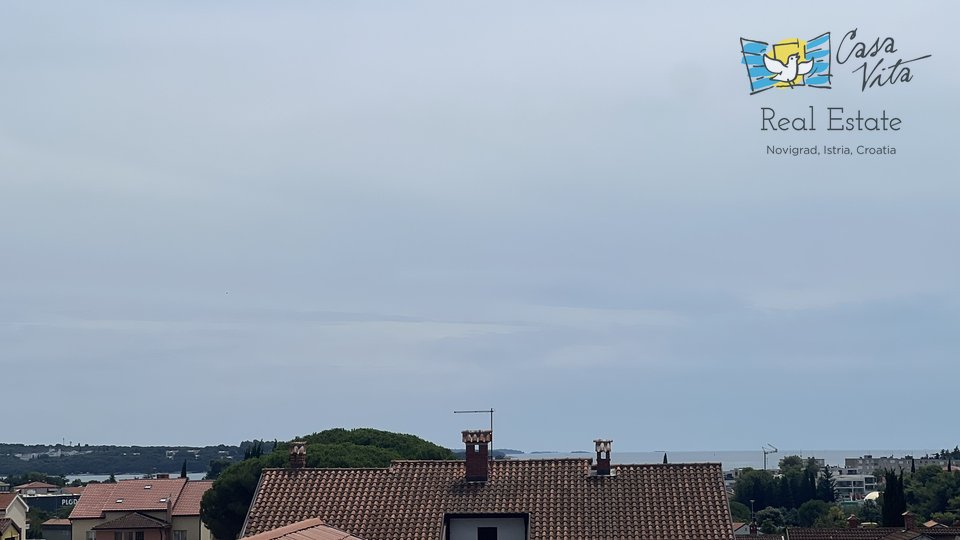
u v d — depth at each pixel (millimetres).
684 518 40188
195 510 96000
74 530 95750
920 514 132125
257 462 72375
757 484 174000
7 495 83500
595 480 42438
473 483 42406
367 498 41719
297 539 29094
